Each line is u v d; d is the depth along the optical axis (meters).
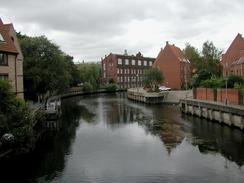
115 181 17.17
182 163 20.00
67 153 22.56
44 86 46.19
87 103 62.84
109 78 108.50
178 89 76.25
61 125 34.97
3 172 18.62
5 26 37.53
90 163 20.22
